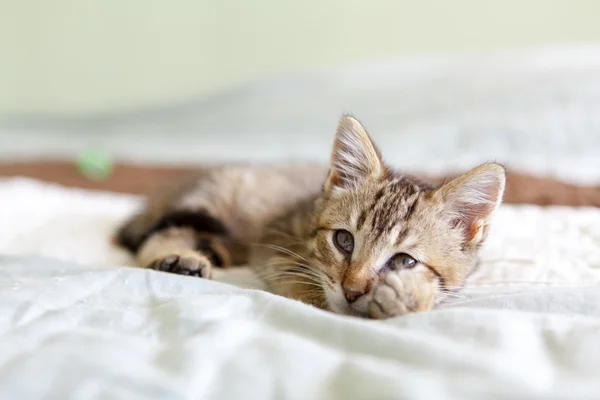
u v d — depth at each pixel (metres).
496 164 0.32
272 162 0.50
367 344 0.25
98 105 0.85
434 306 0.31
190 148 0.70
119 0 0.80
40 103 0.86
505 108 0.58
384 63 0.72
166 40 0.81
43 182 0.56
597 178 0.49
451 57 0.70
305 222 0.37
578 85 0.57
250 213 0.42
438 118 0.60
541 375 0.23
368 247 0.32
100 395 0.23
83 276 0.30
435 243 0.32
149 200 0.44
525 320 0.26
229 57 0.81
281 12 0.78
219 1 0.79
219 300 0.28
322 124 0.69
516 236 0.37
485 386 0.23
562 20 0.70
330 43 0.77
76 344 0.25
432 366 0.24
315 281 0.33
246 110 0.75
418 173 0.48
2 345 0.25
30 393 0.23
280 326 0.27
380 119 0.64
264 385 0.23
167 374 0.24
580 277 0.33
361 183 0.34
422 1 0.73
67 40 0.83
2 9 0.82
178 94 0.83
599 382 0.23
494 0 0.71
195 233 0.39
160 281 0.30
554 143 0.54
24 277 0.31
